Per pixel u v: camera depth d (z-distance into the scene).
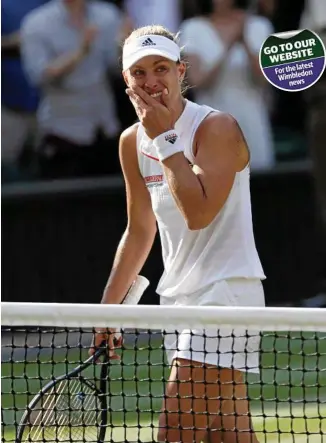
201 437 15.70
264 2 37.75
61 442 17.03
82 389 16.53
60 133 37.12
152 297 36.34
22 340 31.95
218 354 15.45
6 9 37.59
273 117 40.00
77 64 36.66
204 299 15.80
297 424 22.23
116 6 37.47
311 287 37.56
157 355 29.20
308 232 37.47
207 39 36.22
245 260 15.88
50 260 36.25
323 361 28.47
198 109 15.87
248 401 16.50
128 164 16.69
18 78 37.81
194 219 15.20
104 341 16.80
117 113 37.69
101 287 36.66
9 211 35.84
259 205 37.41
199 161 15.48
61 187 36.22
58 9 36.69
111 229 36.53
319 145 35.47
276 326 14.88
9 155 37.94
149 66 15.53
